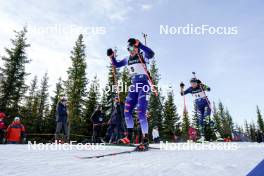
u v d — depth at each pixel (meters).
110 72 28.05
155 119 26.27
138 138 11.20
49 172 2.30
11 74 23.25
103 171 2.40
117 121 9.79
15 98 23.02
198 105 9.69
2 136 10.88
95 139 11.04
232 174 2.29
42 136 25.61
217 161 3.13
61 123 9.52
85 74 28.45
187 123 36.28
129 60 5.48
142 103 5.10
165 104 33.44
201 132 9.48
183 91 9.98
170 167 2.66
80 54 29.09
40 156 3.48
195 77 9.85
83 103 27.39
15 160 3.01
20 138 9.98
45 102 37.16
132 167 2.65
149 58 5.40
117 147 5.66
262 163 1.30
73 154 3.86
